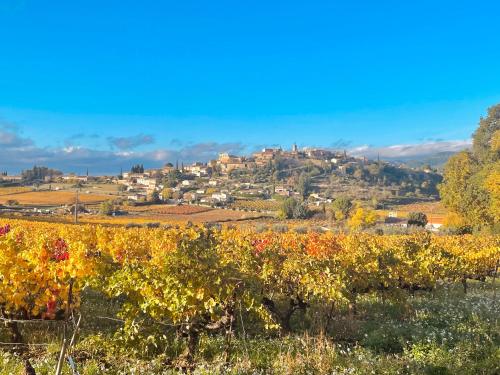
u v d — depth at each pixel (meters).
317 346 10.81
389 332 13.62
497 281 32.94
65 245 13.36
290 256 16.25
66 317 8.86
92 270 9.73
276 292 15.55
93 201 169.00
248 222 121.31
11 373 8.30
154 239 26.70
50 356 9.96
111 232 29.75
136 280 10.65
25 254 10.83
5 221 56.47
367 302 19.02
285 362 9.77
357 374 9.41
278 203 193.88
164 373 9.16
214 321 11.77
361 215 101.50
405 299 18.12
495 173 77.44
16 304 11.05
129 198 183.00
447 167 93.94
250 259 15.64
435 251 25.58
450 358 10.78
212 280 10.62
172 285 10.17
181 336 11.40
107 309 15.16
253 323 14.05
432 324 15.41
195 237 11.66
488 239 47.88
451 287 27.17
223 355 10.41
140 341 10.36
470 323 15.05
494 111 119.00
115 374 9.24
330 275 14.05
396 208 178.00
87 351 10.66
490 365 10.33
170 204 172.25
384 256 20.48
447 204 89.25
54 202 165.12
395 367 10.04
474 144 123.00
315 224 113.69
